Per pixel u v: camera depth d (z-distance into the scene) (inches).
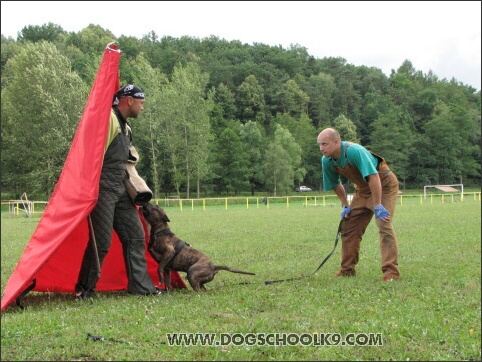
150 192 270.1
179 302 239.0
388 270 295.0
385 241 294.4
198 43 4571.9
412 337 182.5
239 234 634.8
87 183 241.6
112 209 257.1
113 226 269.6
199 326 193.0
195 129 2386.8
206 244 518.0
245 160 2871.6
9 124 2017.7
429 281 290.0
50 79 1946.4
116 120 258.8
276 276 317.7
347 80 4092.0
